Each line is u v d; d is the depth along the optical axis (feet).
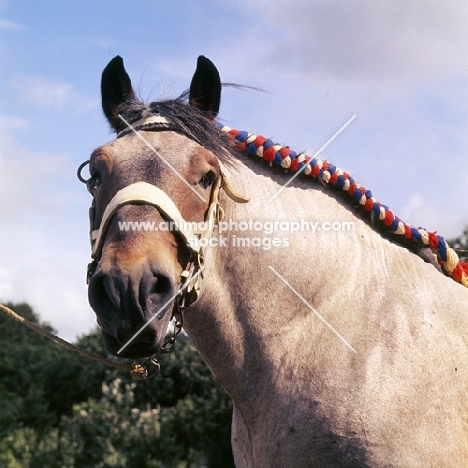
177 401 42.93
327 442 8.22
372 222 9.46
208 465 39.93
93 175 8.65
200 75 9.38
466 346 8.83
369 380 8.25
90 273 8.30
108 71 9.48
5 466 40.45
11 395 53.67
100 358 8.87
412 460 8.05
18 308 79.66
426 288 9.02
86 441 41.22
